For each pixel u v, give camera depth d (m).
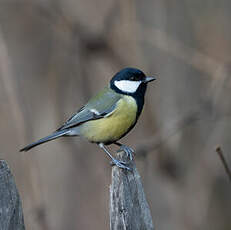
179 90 11.99
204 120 11.53
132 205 5.64
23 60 12.41
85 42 11.62
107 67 11.63
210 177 11.91
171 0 12.14
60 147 11.91
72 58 11.90
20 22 12.66
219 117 11.29
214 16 12.42
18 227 5.19
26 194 10.86
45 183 11.70
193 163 11.88
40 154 11.88
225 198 11.92
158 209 11.67
